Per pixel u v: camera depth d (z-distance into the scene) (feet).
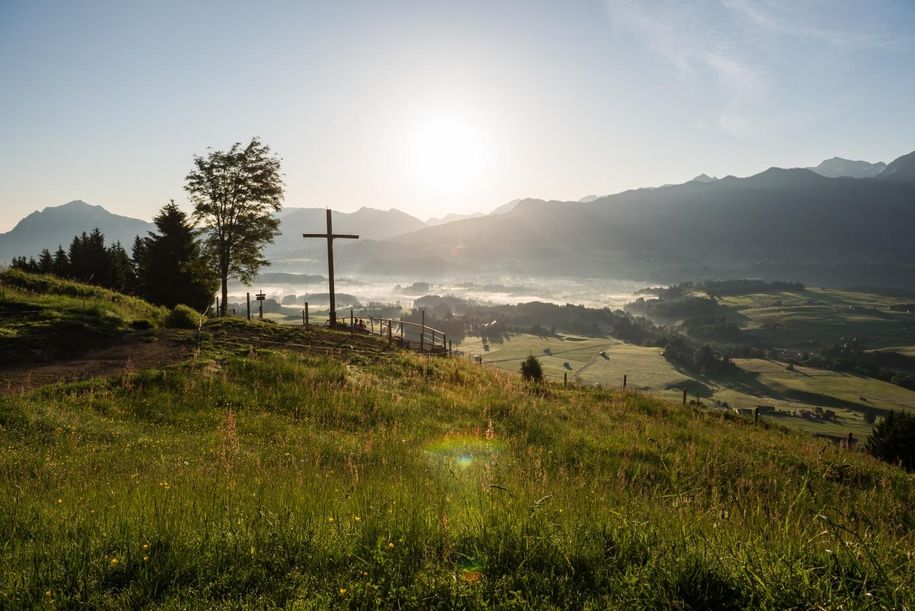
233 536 15.39
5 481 26.13
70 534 16.49
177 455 34.83
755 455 48.96
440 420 53.16
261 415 49.55
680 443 50.24
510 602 12.01
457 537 15.34
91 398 48.29
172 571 13.53
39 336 66.18
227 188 128.77
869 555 12.44
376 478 26.55
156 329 78.74
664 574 12.89
